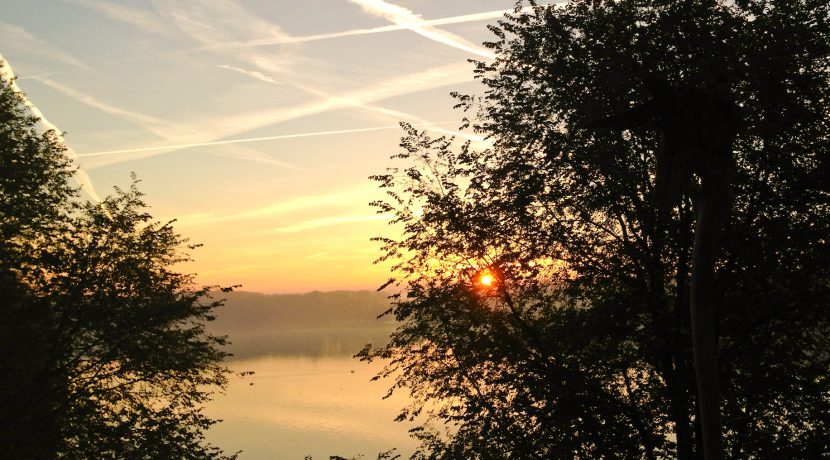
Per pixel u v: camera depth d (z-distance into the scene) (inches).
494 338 661.3
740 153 541.3
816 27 552.1
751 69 519.2
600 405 579.8
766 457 525.0
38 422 853.2
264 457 3592.5
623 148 574.6
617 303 582.9
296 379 7490.2
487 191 681.0
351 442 3966.5
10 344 835.4
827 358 581.9
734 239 533.3
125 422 970.7
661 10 591.8
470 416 636.7
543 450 617.3
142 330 984.3
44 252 988.6
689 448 563.8
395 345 727.1
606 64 576.7
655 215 529.0
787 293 543.8
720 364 557.9
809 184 537.0
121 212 1103.6
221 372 1109.7
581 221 631.8
